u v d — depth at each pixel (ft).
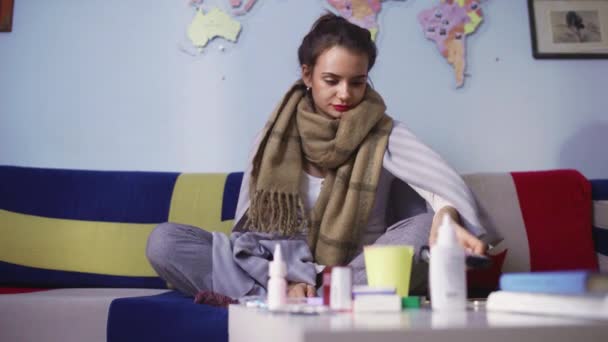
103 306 4.11
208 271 4.33
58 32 6.57
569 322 1.81
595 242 5.49
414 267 4.01
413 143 4.80
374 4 6.56
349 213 4.69
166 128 6.50
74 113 6.49
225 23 6.57
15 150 6.44
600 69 6.63
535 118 6.55
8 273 5.39
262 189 4.84
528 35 6.61
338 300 2.34
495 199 5.52
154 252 4.27
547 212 5.47
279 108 5.24
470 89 6.55
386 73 6.52
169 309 3.88
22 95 6.49
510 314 2.14
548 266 5.32
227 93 6.54
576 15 6.58
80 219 5.59
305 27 6.59
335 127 4.96
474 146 6.49
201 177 5.88
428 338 1.68
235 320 2.77
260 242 4.51
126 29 6.59
